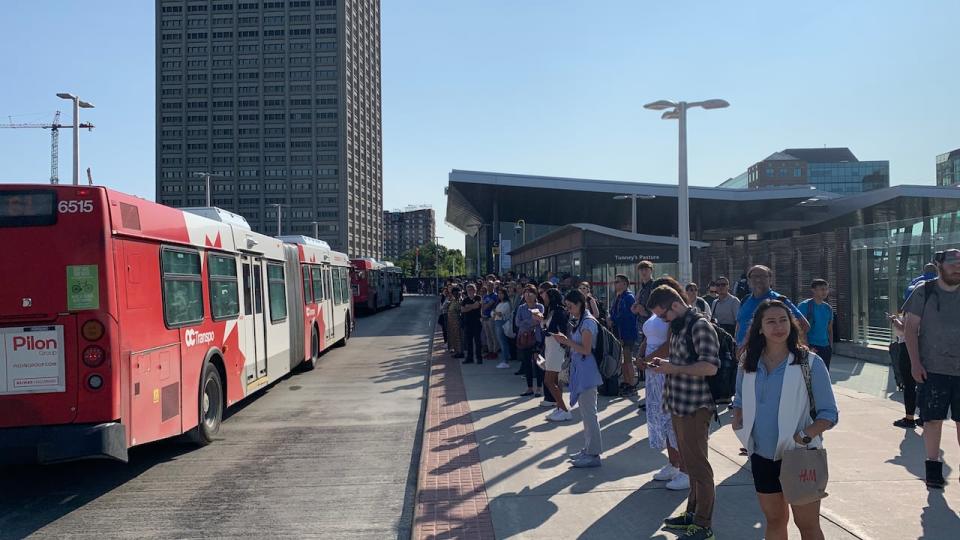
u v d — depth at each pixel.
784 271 18.48
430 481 6.64
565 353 9.17
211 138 126.25
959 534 4.88
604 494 6.11
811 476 3.76
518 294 14.96
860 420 8.51
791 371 3.96
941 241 12.54
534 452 7.66
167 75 126.00
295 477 7.29
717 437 8.05
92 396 6.30
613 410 9.95
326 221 127.44
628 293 11.07
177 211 8.16
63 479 7.38
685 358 5.06
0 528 5.88
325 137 127.56
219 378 9.34
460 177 39.56
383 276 45.06
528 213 52.22
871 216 46.75
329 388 13.52
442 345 21.70
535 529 5.29
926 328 5.96
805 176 138.00
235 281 10.30
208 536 5.57
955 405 5.87
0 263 6.29
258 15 126.81
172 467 7.79
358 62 141.00
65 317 6.30
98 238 6.38
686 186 17.47
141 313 6.94
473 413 10.09
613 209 47.91
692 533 4.95
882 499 5.65
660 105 17.50
